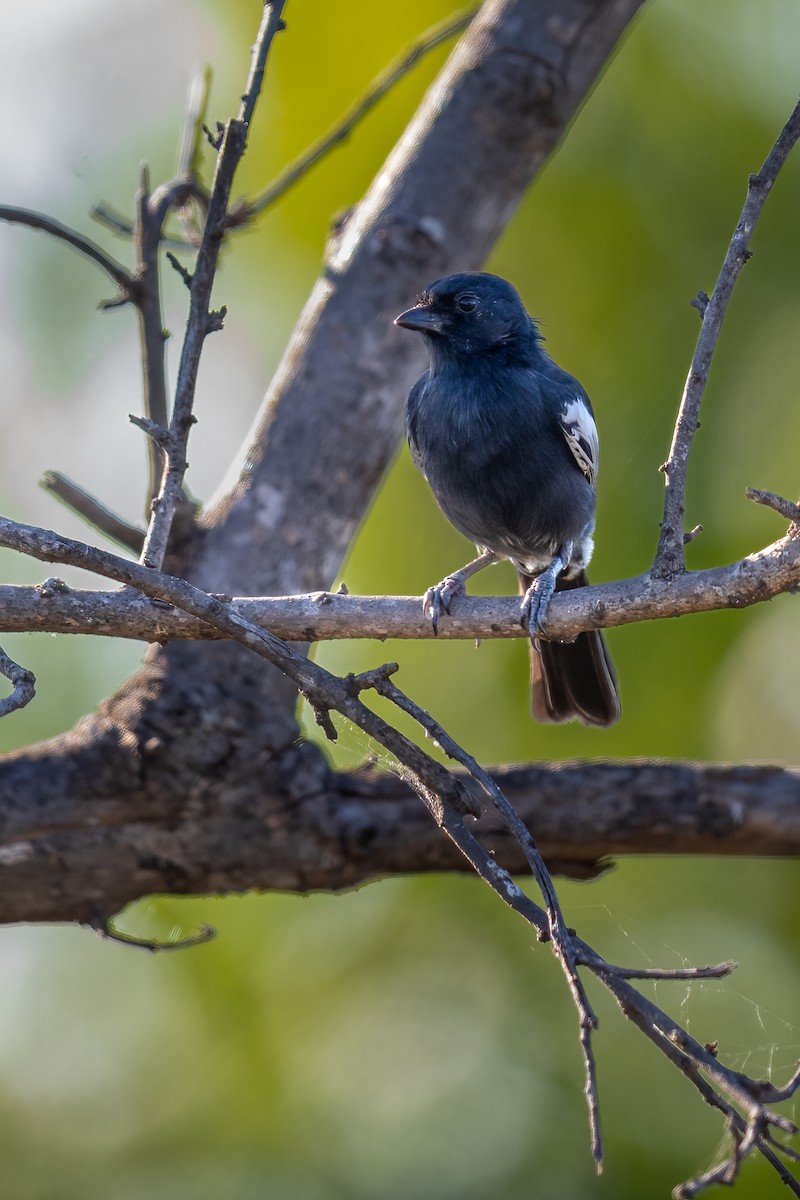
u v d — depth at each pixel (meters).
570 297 12.91
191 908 12.47
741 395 12.20
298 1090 11.98
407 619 7.39
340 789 9.08
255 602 7.39
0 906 8.77
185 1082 12.23
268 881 9.02
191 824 8.79
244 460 9.94
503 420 9.58
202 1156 11.85
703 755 11.87
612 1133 11.58
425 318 9.85
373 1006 12.24
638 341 12.63
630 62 13.24
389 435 10.21
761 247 12.62
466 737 12.21
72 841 8.70
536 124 10.54
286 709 9.16
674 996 12.06
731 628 12.09
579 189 13.07
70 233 9.04
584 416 9.84
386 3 13.06
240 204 9.95
